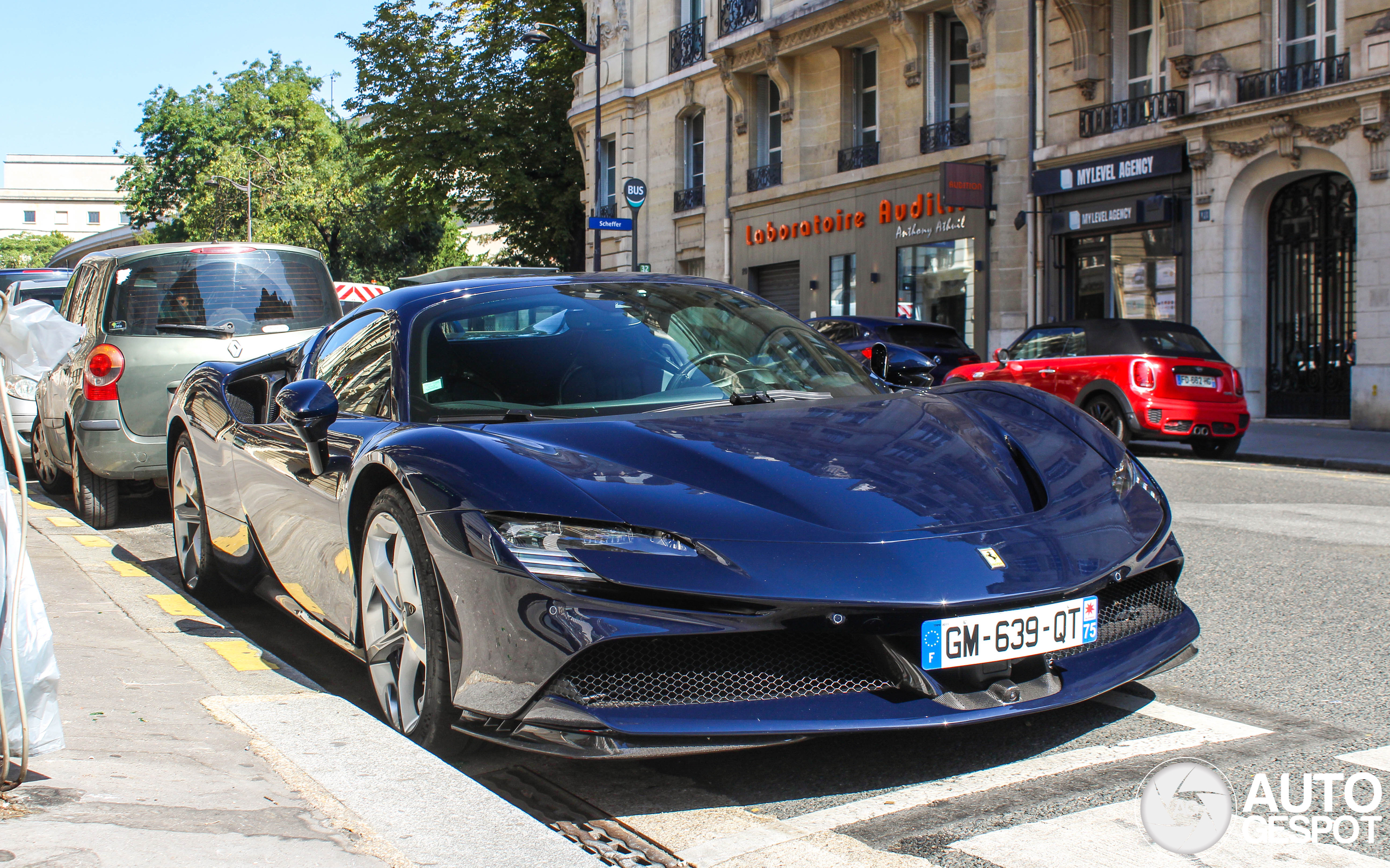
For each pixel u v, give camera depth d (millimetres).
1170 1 17688
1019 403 3719
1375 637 4250
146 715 2936
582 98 32531
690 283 4457
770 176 26469
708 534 2701
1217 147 17141
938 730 3074
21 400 8984
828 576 2637
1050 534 2928
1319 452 12680
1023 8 20625
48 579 4965
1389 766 2865
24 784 2381
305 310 7777
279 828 2207
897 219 22984
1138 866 2295
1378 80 14969
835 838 2473
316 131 57812
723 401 3631
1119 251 19031
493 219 35656
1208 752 2969
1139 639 3084
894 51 23219
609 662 2639
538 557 2666
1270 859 2322
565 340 3818
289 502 3914
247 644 3812
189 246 7582
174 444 5254
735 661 2701
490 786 2852
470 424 3396
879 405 3586
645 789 2812
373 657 3266
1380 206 15211
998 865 2316
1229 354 17203
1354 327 16266
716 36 27484
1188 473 10836
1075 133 19688
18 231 128750
